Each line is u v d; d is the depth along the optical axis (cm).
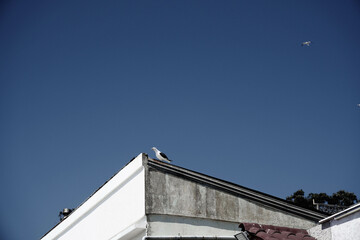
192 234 1309
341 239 1208
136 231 1311
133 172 1349
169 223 1288
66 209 1986
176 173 1352
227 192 1414
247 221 1408
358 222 1148
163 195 1309
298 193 4006
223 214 1379
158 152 1561
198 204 1349
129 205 1352
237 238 1275
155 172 1323
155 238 1255
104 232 1458
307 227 1482
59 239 1753
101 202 1509
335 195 3934
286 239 1287
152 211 1277
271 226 1350
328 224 1273
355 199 3912
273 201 1470
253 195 1450
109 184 1466
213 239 1335
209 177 1400
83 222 1602
